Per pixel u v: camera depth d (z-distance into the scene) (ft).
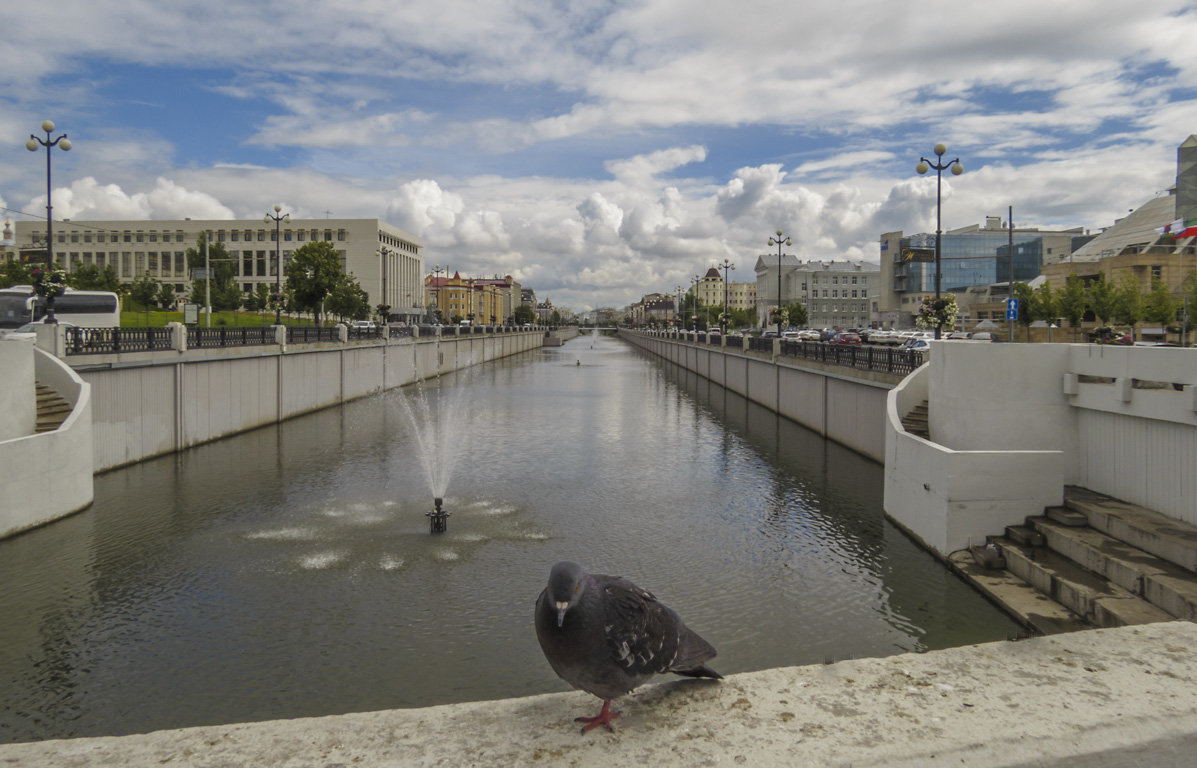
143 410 72.79
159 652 32.73
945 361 46.85
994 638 31.99
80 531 50.06
